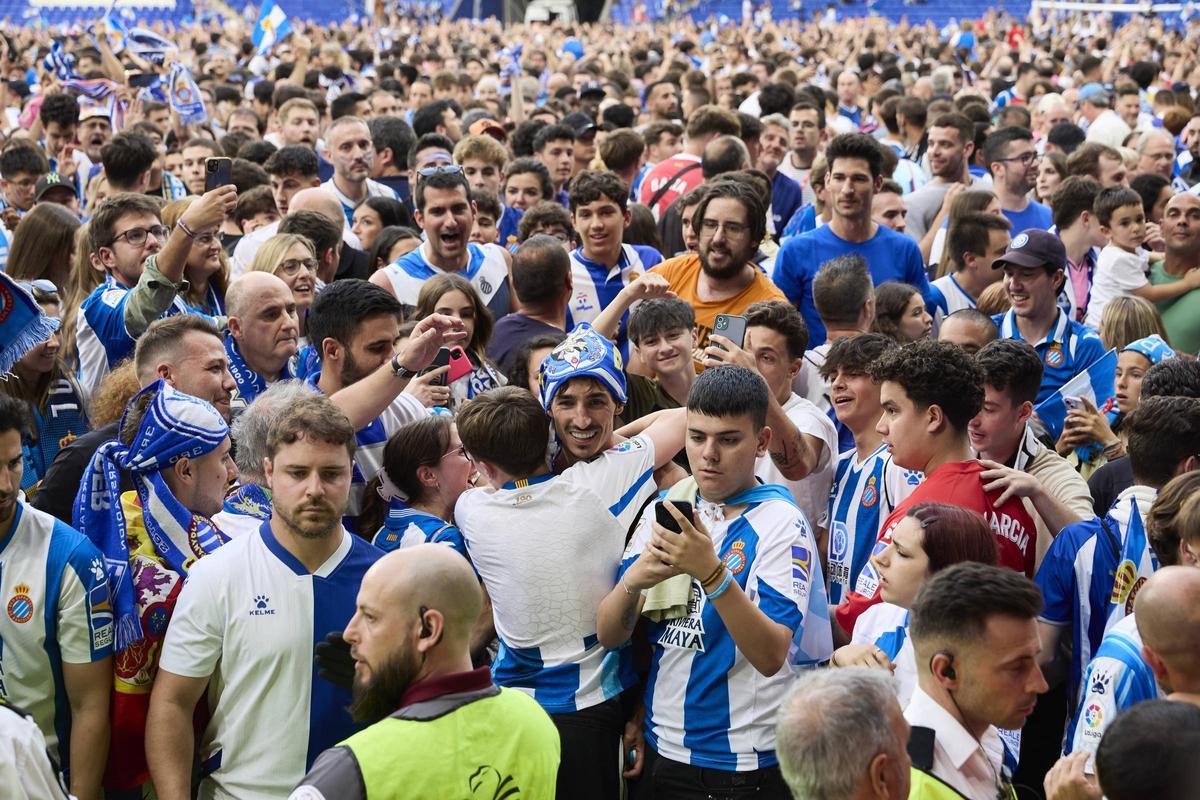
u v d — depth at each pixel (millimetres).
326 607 3393
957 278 7043
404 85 18359
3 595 3346
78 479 4129
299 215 6266
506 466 3867
